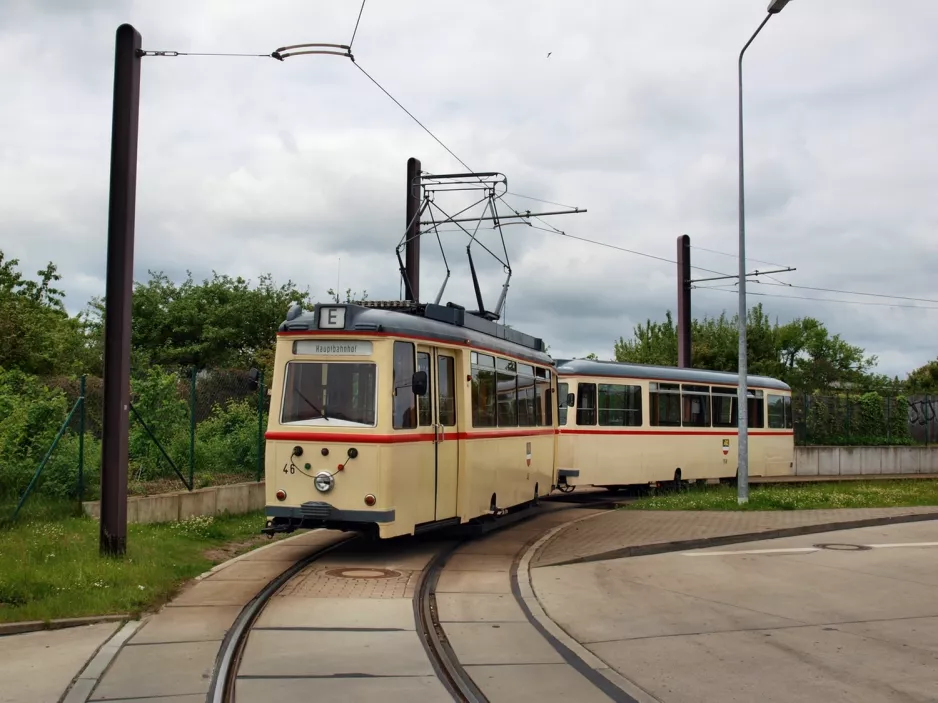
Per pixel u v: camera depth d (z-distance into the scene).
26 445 14.34
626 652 8.23
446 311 14.62
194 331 36.12
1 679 6.92
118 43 11.63
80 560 10.68
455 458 14.18
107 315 11.45
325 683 6.97
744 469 20.81
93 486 14.24
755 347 52.09
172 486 15.96
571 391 22.61
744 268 21.19
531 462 18.17
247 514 17.03
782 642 8.68
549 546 14.38
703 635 8.93
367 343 12.57
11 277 31.75
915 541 16.02
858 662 7.96
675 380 25.41
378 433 12.27
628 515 18.53
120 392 11.35
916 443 40.97
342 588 10.82
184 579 11.13
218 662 7.44
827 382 55.00
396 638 8.44
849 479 32.47
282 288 37.78
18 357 24.78
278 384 12.86
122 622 8.91
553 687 7.02
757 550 14.77
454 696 6.70
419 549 14.14
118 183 11.52
